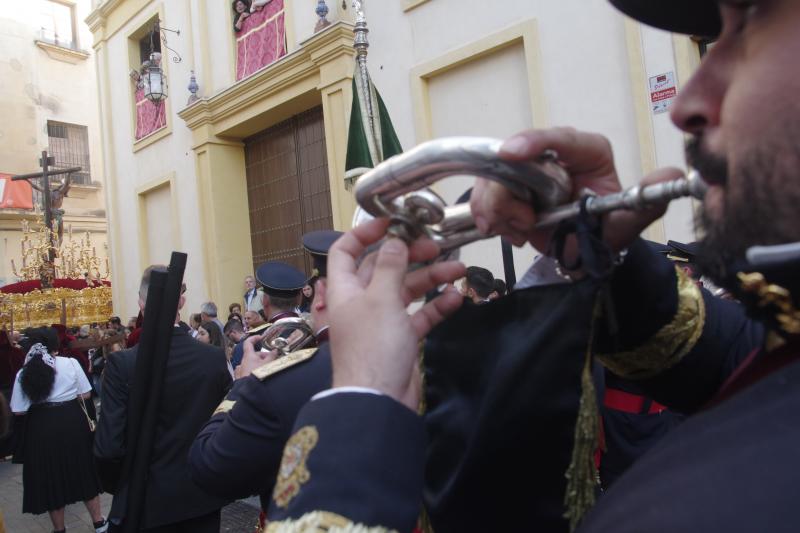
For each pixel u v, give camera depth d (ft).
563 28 14.07
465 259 15.57
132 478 8.28
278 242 25.70
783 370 1.32
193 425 8.87
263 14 23.48
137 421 8.24
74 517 15.67
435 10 16.92
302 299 11.30
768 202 1.29
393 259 1.99
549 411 1.88
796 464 1.07
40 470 13.88
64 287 32.27
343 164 19.58
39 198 54.85
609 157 2.01
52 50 58.85
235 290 26.25
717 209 1.48
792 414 1.17
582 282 1.87
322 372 4.57
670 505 1.15
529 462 1.95
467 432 2.10
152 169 30.07
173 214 28.32
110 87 33.50
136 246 31.53
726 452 1.18
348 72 19.30
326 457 1.76
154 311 8.19
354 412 1.81
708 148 1.50
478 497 2.06
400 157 1.94
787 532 0.99
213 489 4.81
